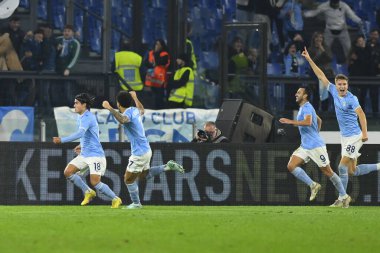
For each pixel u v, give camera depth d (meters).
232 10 86.69
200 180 60.31
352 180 61.06
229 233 38.50
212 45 86.06
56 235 37.41
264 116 65.88
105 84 80.38
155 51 80.50
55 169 60.12
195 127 72.94
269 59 85.38
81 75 80.12
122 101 53.16
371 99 82.06
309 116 55.72
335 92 56.25
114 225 41.72
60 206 58.47
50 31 80.75
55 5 83.12
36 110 78.06
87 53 82.94
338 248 33.84
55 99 79.81
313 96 82.12
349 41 85.69
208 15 86.44
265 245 34.47
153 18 85.25
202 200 60.31
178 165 54.94
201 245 34.22
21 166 60.16
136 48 82.31
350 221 44.72
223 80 72.56
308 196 60.75
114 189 60.31
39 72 79.50
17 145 60.12
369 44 84.31
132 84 80.50
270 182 60.59
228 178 60.47
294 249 33.41
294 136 70.38
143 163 53.53
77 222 43.22
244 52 79.38
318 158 56.56
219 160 60.47
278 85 82.06
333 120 79.12
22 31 80.62
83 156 55.50
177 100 80.38
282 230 39.91
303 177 57.25
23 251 32.09
